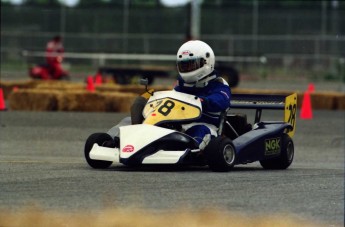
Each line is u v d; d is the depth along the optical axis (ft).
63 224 79.46
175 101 121.60
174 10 493.36
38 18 494.59
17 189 98.73
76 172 115.55
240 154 120.98
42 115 229.04
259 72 466.70
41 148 161.48
